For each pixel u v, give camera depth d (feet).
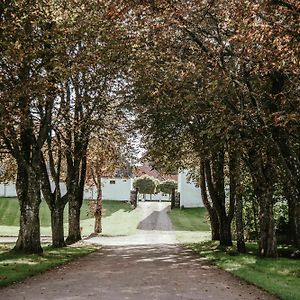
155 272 53.83
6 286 42.37
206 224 172.24
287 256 75.15
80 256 74.18
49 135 88.48
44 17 54.80
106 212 196.75
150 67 68.18
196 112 70.64
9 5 49.42
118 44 65.26
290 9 38.83
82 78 81.41
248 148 67.92
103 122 90.48
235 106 64.85
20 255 68.44
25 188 73.61
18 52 49.78
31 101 65.41
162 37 63.31
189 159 110.63
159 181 280.10
